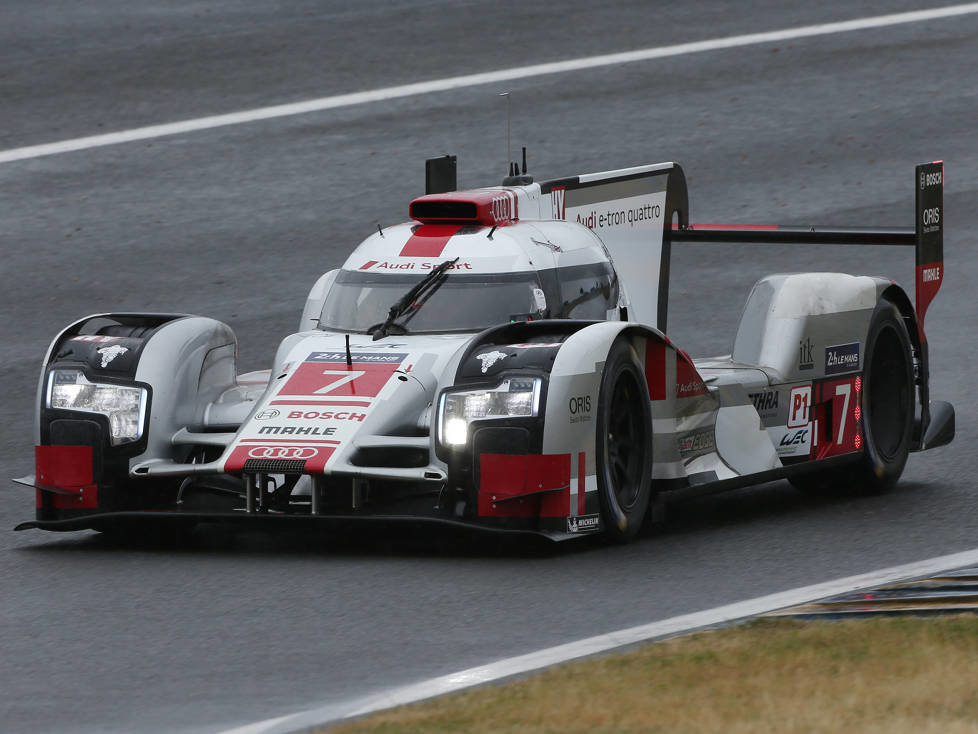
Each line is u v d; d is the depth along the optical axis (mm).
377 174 68562
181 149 71875
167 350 28219
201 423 28438
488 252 29734
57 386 28016
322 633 21625
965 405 42062
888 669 18266
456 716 17062
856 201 65938
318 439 25938
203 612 22891
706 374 30469
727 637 20000
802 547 26891
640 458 27734
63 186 66625
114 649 21109
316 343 28719
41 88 80812
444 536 27938
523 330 27422
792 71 86250
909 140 74750
